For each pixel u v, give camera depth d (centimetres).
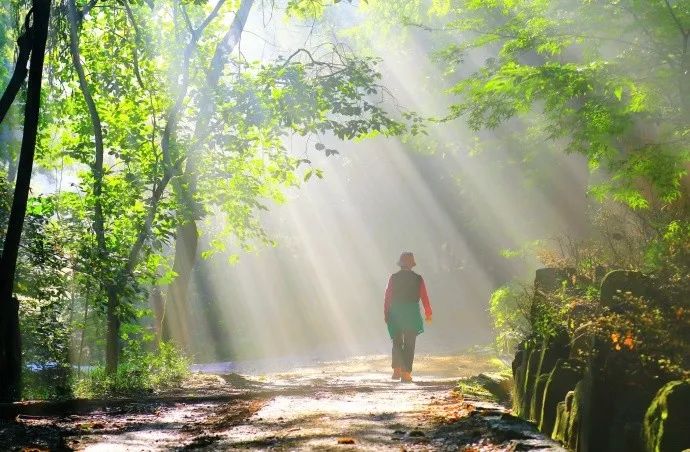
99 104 1847
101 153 1738
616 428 478
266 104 1753
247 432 721
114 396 1208
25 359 1466
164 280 1831
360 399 1000
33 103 1126
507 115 915
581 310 660
